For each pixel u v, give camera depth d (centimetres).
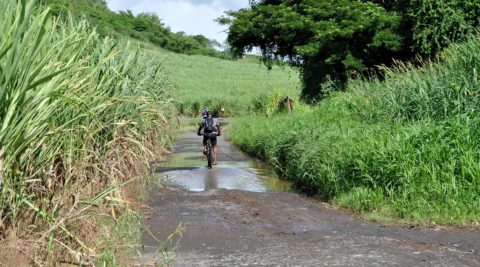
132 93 923
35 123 502
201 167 1670
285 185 1324
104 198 639
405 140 1027
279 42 2691
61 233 561
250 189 1262
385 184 986
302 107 2689
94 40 860
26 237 521
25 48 499
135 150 959
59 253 545
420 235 790
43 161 561
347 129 1295
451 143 990
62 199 569
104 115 781
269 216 941
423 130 1047
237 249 714
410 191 928
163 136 1470
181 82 7338
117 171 759
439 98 1205
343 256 675
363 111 1473
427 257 669
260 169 1631
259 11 2631
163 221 888
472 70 1211
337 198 1060
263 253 692
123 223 695
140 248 700
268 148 1759
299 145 1345
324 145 1217
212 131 1703
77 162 619
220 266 631
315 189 1195
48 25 543
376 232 816
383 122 1316
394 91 1366
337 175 1084
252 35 2667
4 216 519
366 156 1039
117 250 619
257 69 9631
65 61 586
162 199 1084
